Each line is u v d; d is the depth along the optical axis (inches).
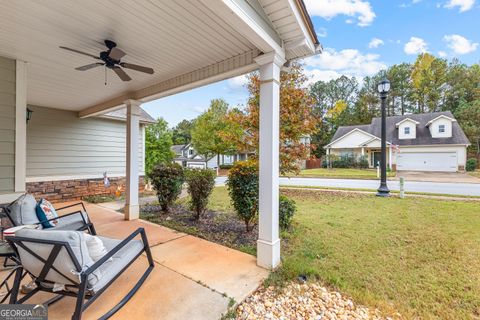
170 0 87.0
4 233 95.3
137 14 95.5
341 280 103.9
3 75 131.3
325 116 1216.8
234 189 157.0
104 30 107.3
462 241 147.6
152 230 164.7
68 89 190.9
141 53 129.2
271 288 95.8
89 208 238.2
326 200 292.0
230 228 170.2
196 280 98.3
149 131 547.8
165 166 222.4
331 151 932.0
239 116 299.9
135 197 196.1
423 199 289.1
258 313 81.5
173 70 152.3
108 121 321.7
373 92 1272.1
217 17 97.3
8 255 87.6
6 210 112.8
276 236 113.7
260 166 113.7
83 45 120.4
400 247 139.9
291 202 178.1
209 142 794.2
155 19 98.8
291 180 535.5
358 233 163.9
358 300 89.9
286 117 289.7
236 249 132.0
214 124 786.2
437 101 1067.3
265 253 110.1
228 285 95.0
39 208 122.0
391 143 767.1
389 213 220.4
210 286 93.9
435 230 168.9
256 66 128.9
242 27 90.3
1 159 129.7
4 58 131.6
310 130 299.3
